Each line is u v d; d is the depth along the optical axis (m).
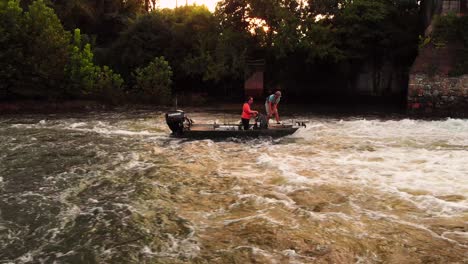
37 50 25.03
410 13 30.66
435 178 9.61
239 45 30.61
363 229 6.83
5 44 24.61
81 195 8.68
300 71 32.28
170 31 32.53
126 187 9.20
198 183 9.45
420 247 6.23
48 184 9.41
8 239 6.63
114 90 27.64
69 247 6.36
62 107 24.84
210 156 12.11
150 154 12.41
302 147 13.33
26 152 12.65
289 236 6.58
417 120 19.72
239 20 30.80
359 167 10.69
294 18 28.62
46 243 6.49
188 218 7.41
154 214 7.61
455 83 22.42
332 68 32.06
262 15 29.77
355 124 18.39
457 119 19.61
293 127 15.08
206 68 30.53
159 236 6.70
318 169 10.52
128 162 11.42
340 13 29.31
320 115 22.25
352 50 29.41
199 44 32.44
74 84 25.92
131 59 31.34
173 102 28.64
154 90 28.34
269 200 8.23
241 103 29.67
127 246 6.36
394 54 29.98
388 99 30.42
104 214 7.62
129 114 23.05
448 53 22.89
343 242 6.37
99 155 12.27
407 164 10.95
